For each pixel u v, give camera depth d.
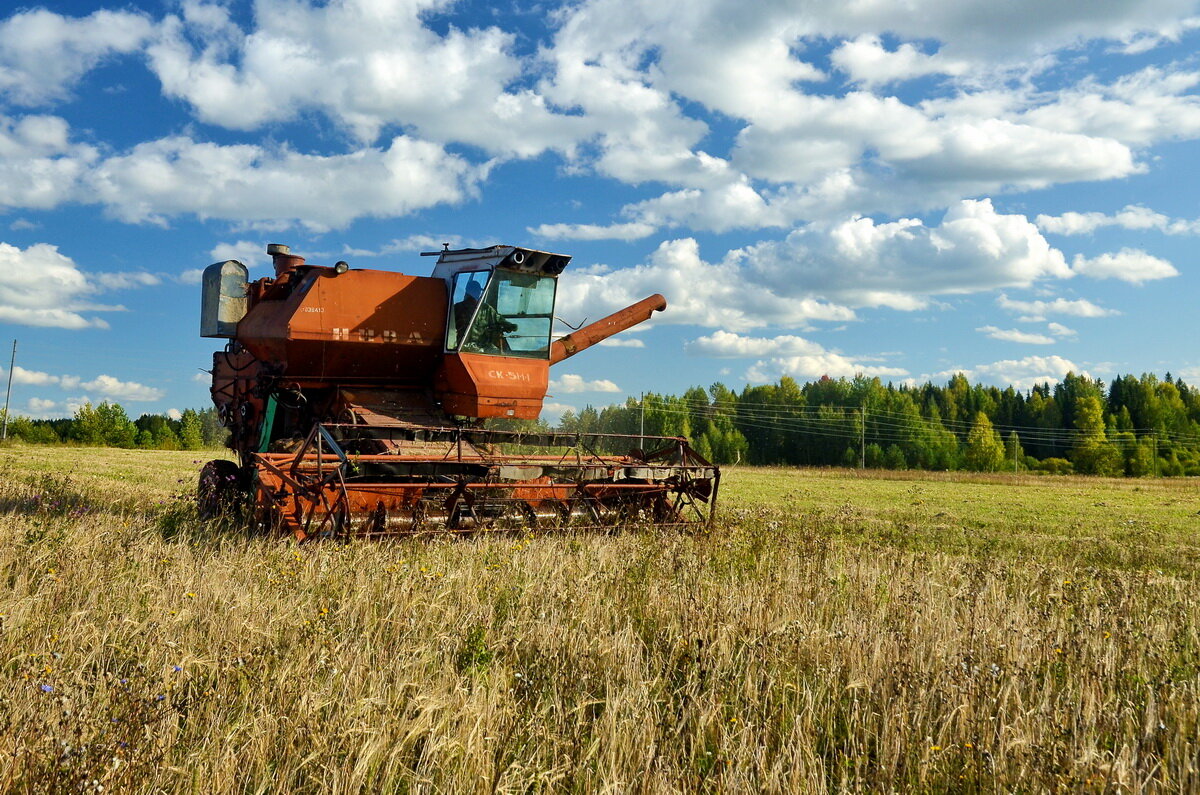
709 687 5.32
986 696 5.17
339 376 12.29
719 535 11.62
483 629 6.18
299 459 9.77
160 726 4.32
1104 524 20.50
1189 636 7.02
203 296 13.77
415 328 12.42
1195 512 25.50
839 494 31.64
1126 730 4.86
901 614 7.26
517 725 4.69
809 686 5.46
